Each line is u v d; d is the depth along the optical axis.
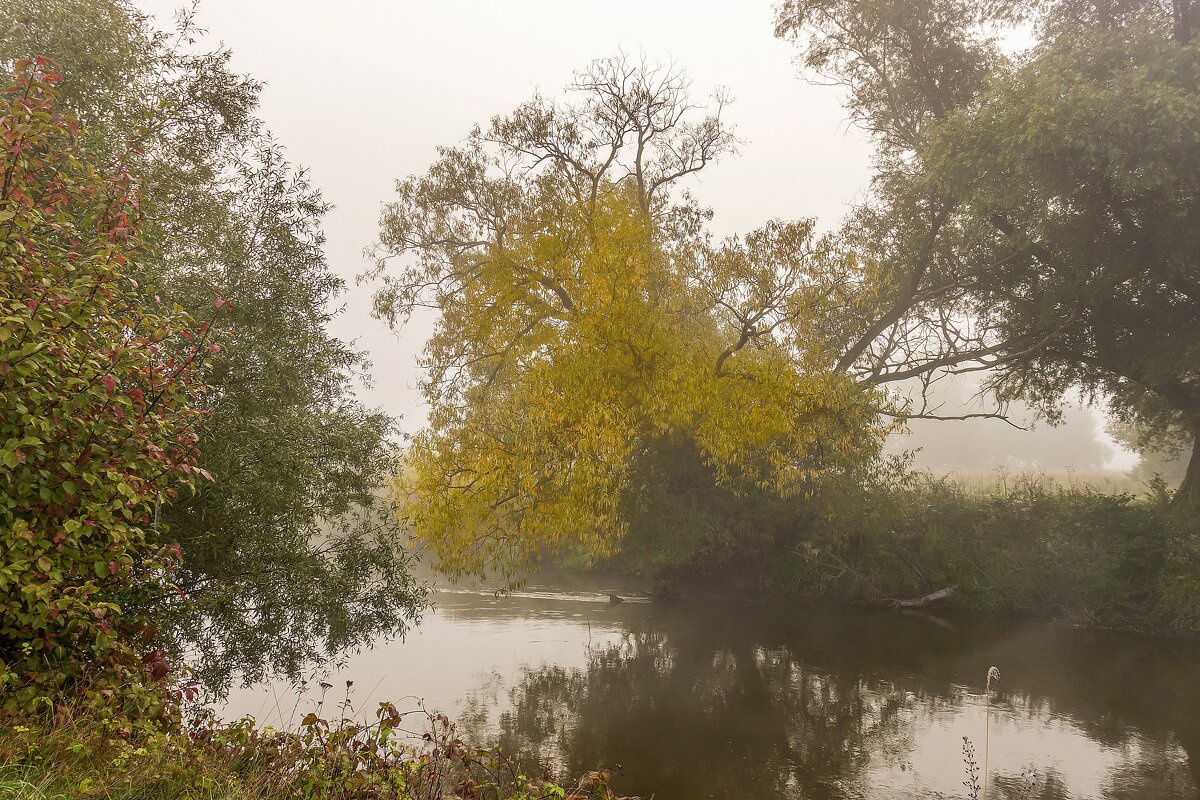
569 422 19.61
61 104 9.23
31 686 5.29
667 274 20.73
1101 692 14.80
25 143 5.82
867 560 24.97
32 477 5.55
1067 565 22.45
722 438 19.66
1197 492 24.05
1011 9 24.30
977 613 23.00
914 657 17.66
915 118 26.25
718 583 26.61
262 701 12.27
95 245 6.38
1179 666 16.84
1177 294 24.38
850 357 25.70
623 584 27.83
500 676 15.52
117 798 4.28
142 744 5.09
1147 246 22.81
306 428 11.26
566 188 21.98
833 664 17.00
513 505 20.38
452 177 23.72
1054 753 11.59
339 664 12.09
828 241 19.52
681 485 24.61
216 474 9.88
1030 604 22.86
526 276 22.08
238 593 10.34
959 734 12.50
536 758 11.16
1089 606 21.83
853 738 12.30
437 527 19.38
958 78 25.22
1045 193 21.69
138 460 6.17
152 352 6.18
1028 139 19.48
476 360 23.27
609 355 19.55
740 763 11.19
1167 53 19.91
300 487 11.15
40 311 5.49
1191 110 18.48
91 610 5.57
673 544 23.73
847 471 23.69
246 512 10.41
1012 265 25.48
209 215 11.51
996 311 26.97
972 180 21.77
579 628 20.39
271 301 11.70
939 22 24.89
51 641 5.64
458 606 23.53
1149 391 27.06
